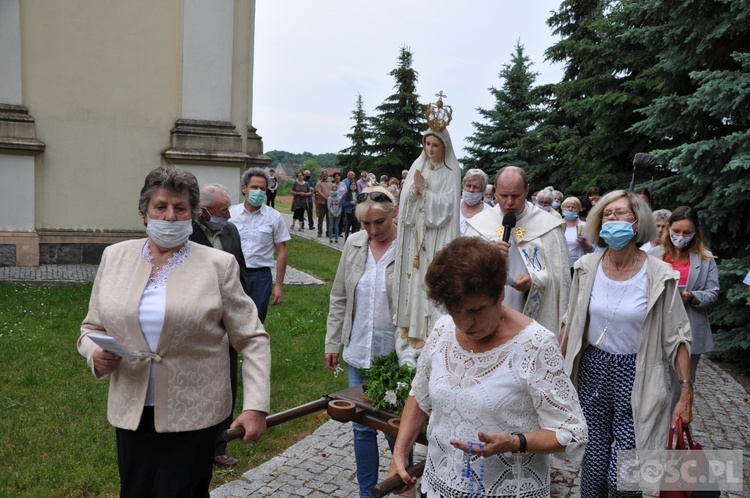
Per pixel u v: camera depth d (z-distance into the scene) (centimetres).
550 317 403
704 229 871
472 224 434
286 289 1124
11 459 431
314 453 473
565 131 2081
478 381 210
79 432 478
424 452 396
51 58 1088
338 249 1744
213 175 1185
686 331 330
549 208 1016
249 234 602
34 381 578
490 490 212
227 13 1177
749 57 806
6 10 1044
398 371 335
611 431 342
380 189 375
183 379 258
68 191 1119
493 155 2850
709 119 950
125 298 255
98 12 1109
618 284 337
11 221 1075
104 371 252
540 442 200
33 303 858
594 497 341
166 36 1155
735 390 695
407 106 4531
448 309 201
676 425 331
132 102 1145
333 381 645
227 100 1190
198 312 255
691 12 923
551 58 2067
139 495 267
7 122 1054
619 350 335
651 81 1413
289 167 8875
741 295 764
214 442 276
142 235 1173
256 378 267
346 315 389
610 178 1537
